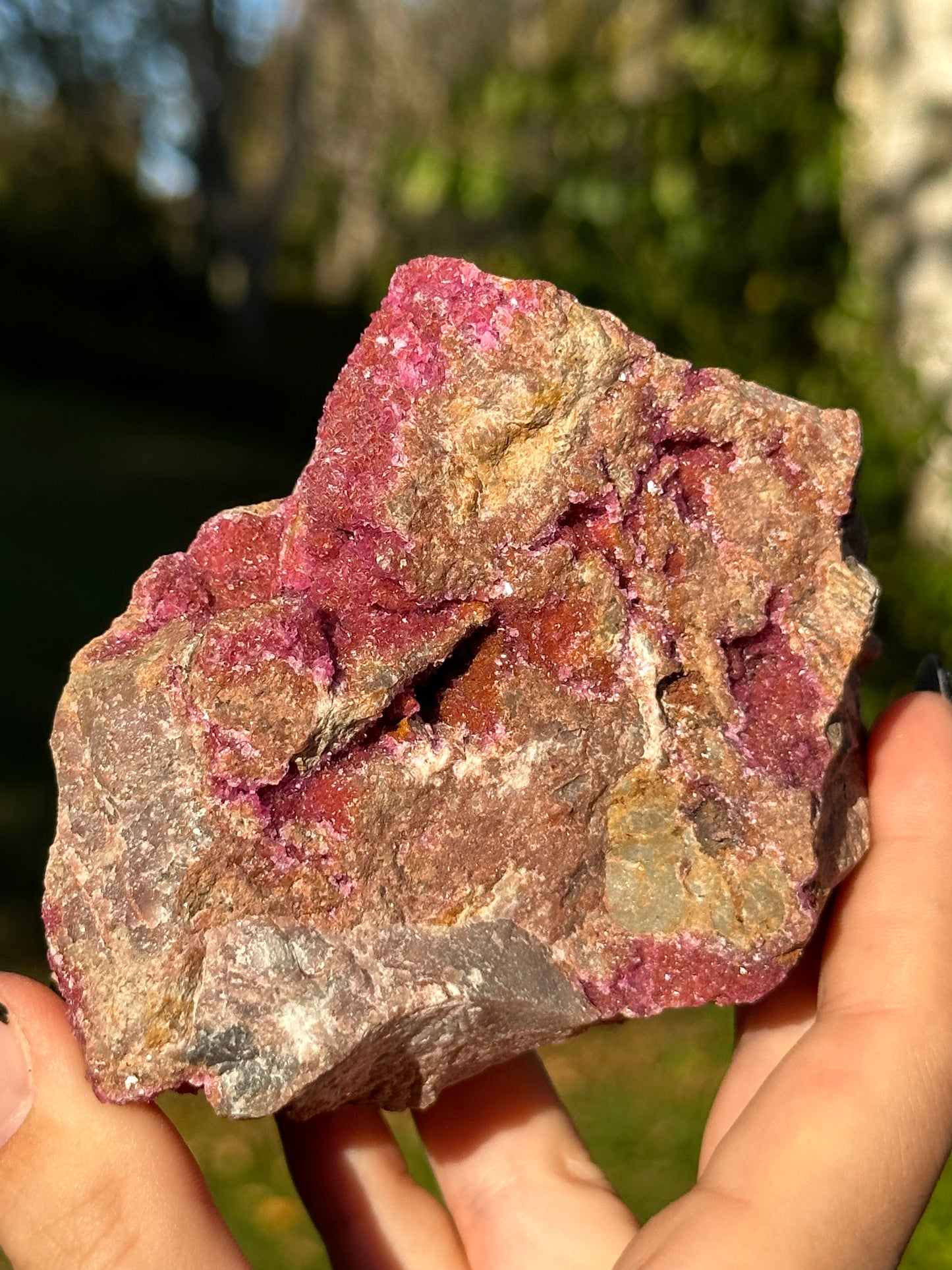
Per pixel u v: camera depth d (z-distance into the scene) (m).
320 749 0.11
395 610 0.12
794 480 0.12
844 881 0.13
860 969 0.12
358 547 0.12
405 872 0.12
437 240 1.00
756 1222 0.10
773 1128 0.11
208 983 0.11
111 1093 0.11
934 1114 0.11
